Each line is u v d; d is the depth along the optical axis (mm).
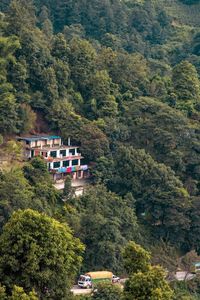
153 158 129375
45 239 54156
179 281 109188
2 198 101688
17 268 53344
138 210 122500
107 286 88062
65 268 55000
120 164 123188
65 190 114562
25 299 48344
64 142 128125
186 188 125625
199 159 128500
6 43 127375
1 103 120438
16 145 119375
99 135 126500
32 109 129625
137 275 48156
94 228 106500
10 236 53938
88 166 126188
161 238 120250
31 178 113250
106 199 114062
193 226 120250
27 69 129625
